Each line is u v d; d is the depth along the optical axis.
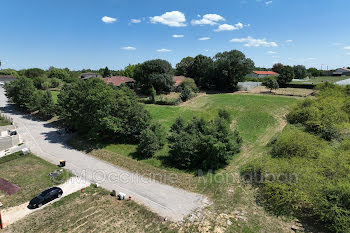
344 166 20.72
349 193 16.62
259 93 64.81
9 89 59.22
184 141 27.95
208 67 78.62
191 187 24.23
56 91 84.69
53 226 18.70
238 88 74.81
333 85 49.91
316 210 17.55
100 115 34.31
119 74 133.00
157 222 18.89
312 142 26.27
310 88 67.81
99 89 36.81
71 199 22.48
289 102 49.38
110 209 20.75
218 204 20.92
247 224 17.97
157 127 34.72
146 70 73.12
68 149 35.91
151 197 22.55
